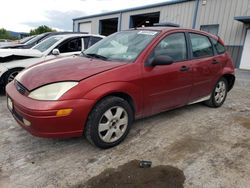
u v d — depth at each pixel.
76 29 27.97
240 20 12.56
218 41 4.62
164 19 17.73
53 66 3.02
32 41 8.95
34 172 2.47
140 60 3.12
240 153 2.95
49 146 3.00
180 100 3.77
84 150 2.92
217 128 3.69
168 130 3.56
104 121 2.83
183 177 2.44
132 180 2.36
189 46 3.86
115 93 2.87
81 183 2.32
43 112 2.41
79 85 2.57
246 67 13.16
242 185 2.34
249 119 4.14
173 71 3.46
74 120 2.55
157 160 2.73
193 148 3.04
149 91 3.19
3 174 2.42
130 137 3.28
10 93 2.89
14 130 3.41
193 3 15.62
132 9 19.88
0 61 5.07
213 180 2.41
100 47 3.74
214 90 4.55
